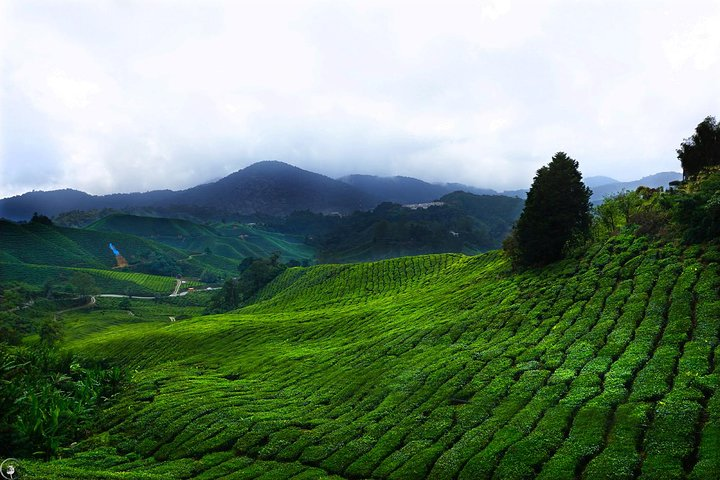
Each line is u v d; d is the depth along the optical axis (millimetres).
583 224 75500
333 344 75250
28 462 38000
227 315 132250
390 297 109375
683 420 28656
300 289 156250
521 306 60125
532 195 79625
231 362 76688
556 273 66750
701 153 81188
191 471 38125
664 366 35094
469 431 35219
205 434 44969
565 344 45219
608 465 26859
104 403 59625
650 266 53656
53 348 84625
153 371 75500
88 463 42125
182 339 97375
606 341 43000
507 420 35281
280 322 100125
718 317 39219
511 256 83562
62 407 51188
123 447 46125
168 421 49438
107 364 91562
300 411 48312
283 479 34906
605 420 31297
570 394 35906
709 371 33000
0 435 42125
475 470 30188
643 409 30844
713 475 23922
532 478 28375
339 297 131375
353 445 37906
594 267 61969
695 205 56750
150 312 191375
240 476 36031
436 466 31953
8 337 115000
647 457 26891
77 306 191750
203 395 57000
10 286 193375
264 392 56500
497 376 43094
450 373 46656
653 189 80812
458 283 94750
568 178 75500
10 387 49906
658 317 42969
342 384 53656
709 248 51375
